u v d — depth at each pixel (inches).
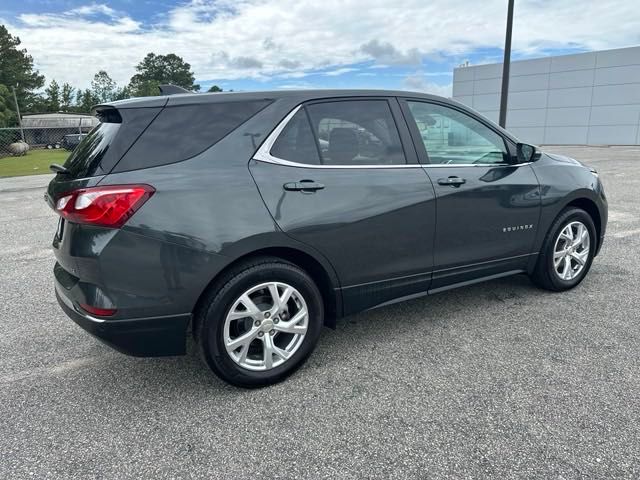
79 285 99.1
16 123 2513.5
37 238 276.7
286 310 115.0
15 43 2999.5
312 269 119.4
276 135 112.0
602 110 1095.0
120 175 96.3
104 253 94.2
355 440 93.8
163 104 104.0
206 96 108.9
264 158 109.7
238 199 104.0
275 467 87.0
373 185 120.8
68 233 98.3
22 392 114.3
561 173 160.6
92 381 119.0
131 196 95.0
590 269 194.2
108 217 93.7
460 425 97.1
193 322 107.3
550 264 162.2
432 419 99.5
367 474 84.5
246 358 111.0
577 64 1113.4
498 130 148.5
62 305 109.0
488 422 97.8
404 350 130.6
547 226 157.6
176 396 111.4
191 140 104.3
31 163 917.2
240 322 110.8
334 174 116.7
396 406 104.5
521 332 139.0
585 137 1132.5
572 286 170.7
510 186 145.3
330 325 124.6
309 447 92.2
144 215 95.8
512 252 151.1
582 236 167.9
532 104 1200.8
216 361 106.6
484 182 139.9
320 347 134.0
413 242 128.6
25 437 97.1
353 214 117.4
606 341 131.6
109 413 105.1
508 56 453.4
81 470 87.2
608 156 774.5
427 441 92.7
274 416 102.5
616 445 89.7
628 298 162.4
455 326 144.9
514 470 84.2
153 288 98.1
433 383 113.3
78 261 96.6
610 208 319.9
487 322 146.8
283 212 108.7
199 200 100.5
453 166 136.7
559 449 89.1
